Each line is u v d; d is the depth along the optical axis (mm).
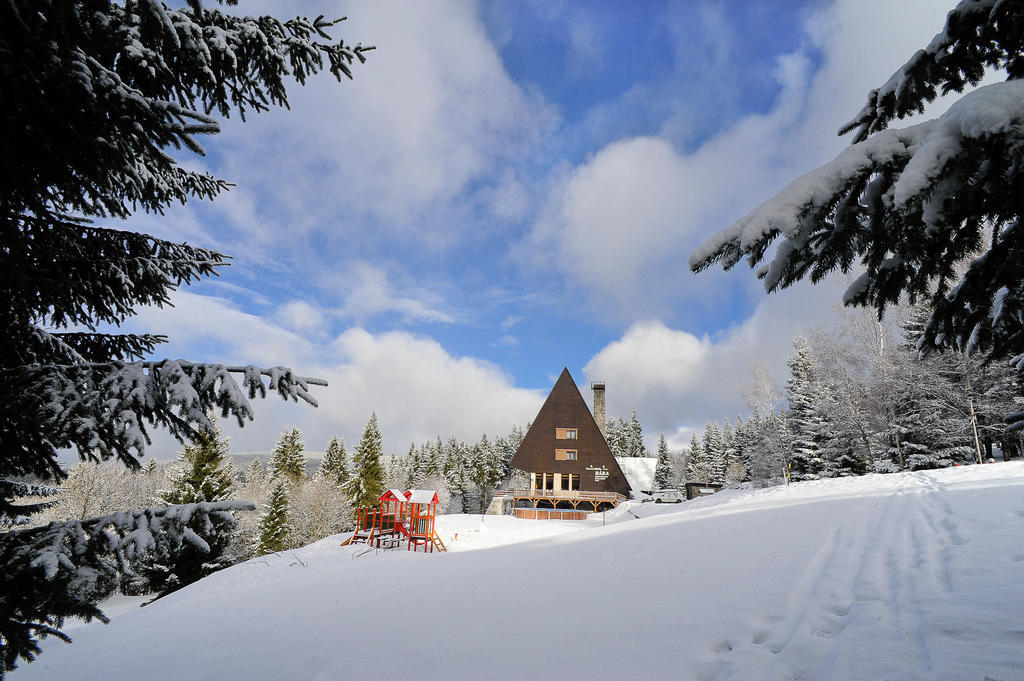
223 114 4078
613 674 4016
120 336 4184
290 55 4215
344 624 7383
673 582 6953
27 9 2217
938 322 2953
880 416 28078
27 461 2742
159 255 4461
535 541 16953
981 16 2510
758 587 5984
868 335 28469
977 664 2912
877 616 4160
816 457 35875
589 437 38469
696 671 3830
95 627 12375
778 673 3434
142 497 34312
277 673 5344
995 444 32750
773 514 12867
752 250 2170
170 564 25641
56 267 3588
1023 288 2646
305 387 3424
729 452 68062
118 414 2727
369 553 19594
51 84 2363
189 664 6367
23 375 2668
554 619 6008
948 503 10531
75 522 2611
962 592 4383
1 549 2418
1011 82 1479
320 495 45375
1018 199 1733
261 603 10953
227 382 3098
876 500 13133
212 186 5207
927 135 1733
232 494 33125
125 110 2619
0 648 2355
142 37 2840
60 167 2877
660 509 30859
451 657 5055
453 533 25688
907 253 2201
